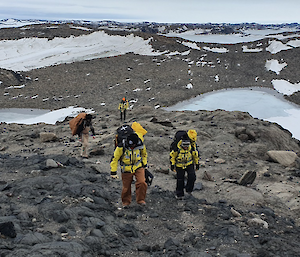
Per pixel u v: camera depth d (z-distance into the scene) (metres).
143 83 54.88
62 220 4.59
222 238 4.59
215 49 80.62
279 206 6.51
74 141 12.79
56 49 82.25
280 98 48.91
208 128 13.28
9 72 54.34
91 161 9.44
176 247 4.21
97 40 89.06
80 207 5.16
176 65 66.75
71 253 3.42
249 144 11.38
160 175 8.59
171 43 82.38
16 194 5.63
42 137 12.57
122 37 89.44
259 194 7.03
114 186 7.26
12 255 3.20
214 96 49.09
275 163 9.92
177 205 6.21
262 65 67.50
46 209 4.90
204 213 5.80
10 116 38.19
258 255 4.07
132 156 5.76
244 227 5.12
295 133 33.44
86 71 61.50
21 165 8.15
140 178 5.87
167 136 12.20
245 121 14.03
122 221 5.19
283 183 7.92
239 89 53.56
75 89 51.19
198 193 7.22
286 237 4.77
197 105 44.53
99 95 48.31
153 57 72.88
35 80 55.75
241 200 6.71
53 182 6.43
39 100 45.59
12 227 3.76
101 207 5.51
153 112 19.52
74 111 40.12
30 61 71.19
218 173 8.85
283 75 61.19
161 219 5.42
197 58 72.25
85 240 4.00
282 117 40.19
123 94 48.84
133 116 19.88
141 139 5.86
